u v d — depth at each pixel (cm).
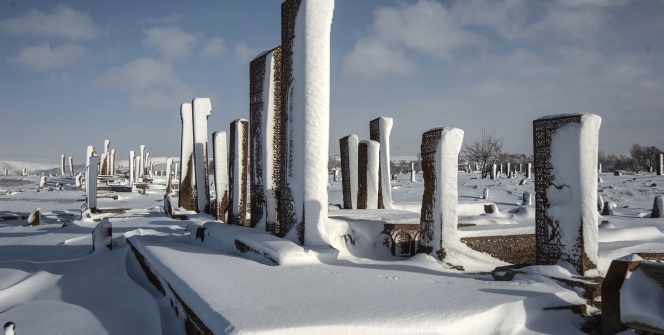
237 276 506
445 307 390
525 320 416
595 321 442
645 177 3144
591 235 551
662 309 392
